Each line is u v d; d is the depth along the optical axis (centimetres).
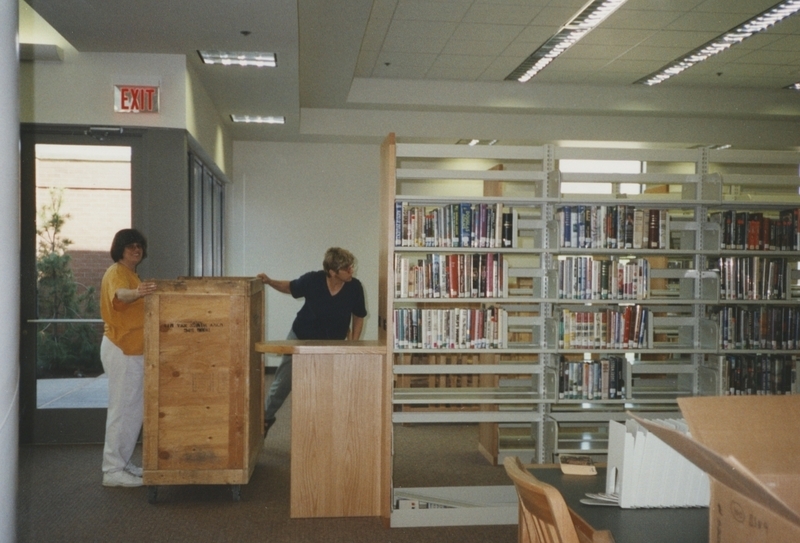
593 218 446
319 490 396
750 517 126
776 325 472
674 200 453
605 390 448
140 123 570
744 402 146
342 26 619
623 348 450
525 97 930
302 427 394
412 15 662
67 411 563
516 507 394
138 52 571
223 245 987
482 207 429
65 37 529
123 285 435
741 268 473
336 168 1034
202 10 476
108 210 573
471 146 427
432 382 628
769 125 1021
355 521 392
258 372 470
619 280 453
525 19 671
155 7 470
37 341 563
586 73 870
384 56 802
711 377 464
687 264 602
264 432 518
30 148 566
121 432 448
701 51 777
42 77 566
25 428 559
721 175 465
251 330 426
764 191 987
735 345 470
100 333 570
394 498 402
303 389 394
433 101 919
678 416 438
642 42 744
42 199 567
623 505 199
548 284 452
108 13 481
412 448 579
